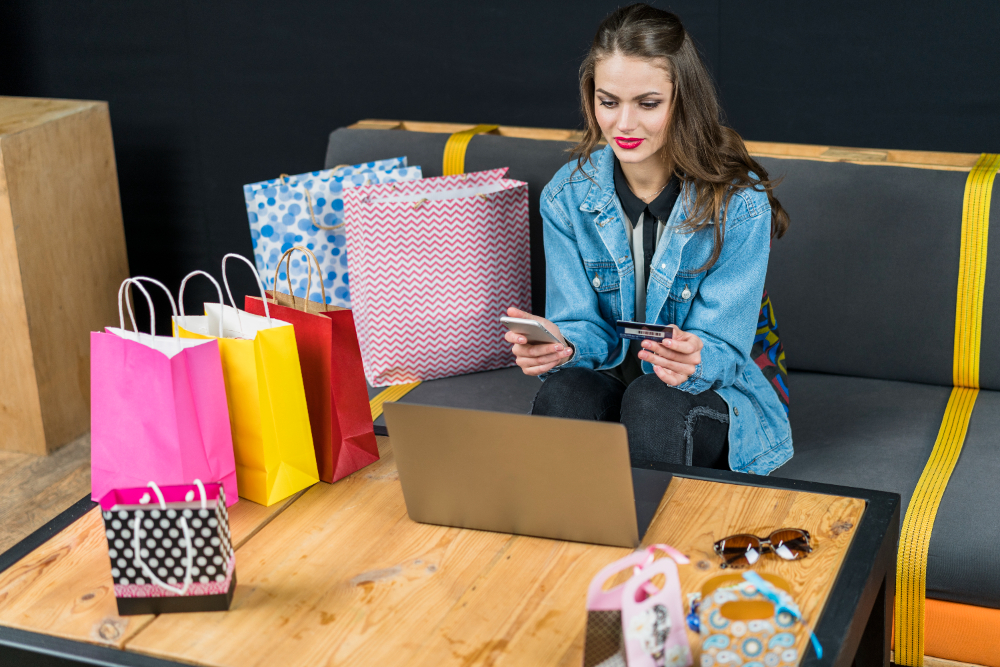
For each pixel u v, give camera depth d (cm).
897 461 173
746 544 120
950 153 205
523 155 221
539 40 273
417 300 208
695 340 152
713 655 100
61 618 115
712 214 165
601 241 182
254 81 303
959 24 235
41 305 246
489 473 125
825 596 112
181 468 130
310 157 306
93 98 320
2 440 257
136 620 115
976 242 188
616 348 185
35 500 233
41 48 318
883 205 194
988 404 191
